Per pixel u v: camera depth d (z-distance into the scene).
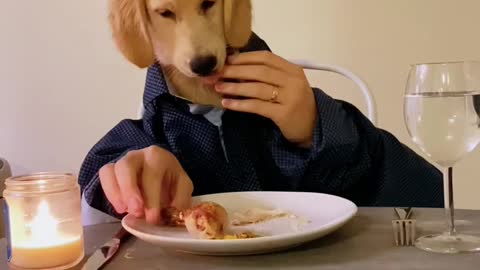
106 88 1.86
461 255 0.58
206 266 0.59
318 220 0.72
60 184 0.65
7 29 1.87
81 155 1.90
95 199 0.83
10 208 0.64
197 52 0.91
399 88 1.73
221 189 0.96
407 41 1.71
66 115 1.89
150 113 0.96
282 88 0.89
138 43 0.97
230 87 0.90
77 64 1.86
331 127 0.89
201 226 0.65
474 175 1.73
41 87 1.88
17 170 1.91
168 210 0.72
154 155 0.77
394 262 0.57
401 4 1.69
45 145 1.91
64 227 0.65
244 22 0.96
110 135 0.98
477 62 0.63
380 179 0.96
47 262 0.63
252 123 0.98
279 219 0.72
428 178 1.00
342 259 0.59
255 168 0.97
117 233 0.74
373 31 1.72
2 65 1.88
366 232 0.68
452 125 0.62
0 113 1.90
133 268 0.60
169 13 0.95
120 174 0.74
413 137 0.65
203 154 0.95
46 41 1.86
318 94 0.92
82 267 0.63
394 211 0.77
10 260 0.64
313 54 1.76
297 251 0.62
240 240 0.58
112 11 0.99
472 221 0.71
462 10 1.67
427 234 0.66
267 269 0.57
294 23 1.75
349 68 1.75
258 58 0.91
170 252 0.65
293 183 0.93
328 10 1.73
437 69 0.63
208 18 0.95
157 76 0.96
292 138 0.93
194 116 0.95
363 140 0.95
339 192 0.94
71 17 1.84
